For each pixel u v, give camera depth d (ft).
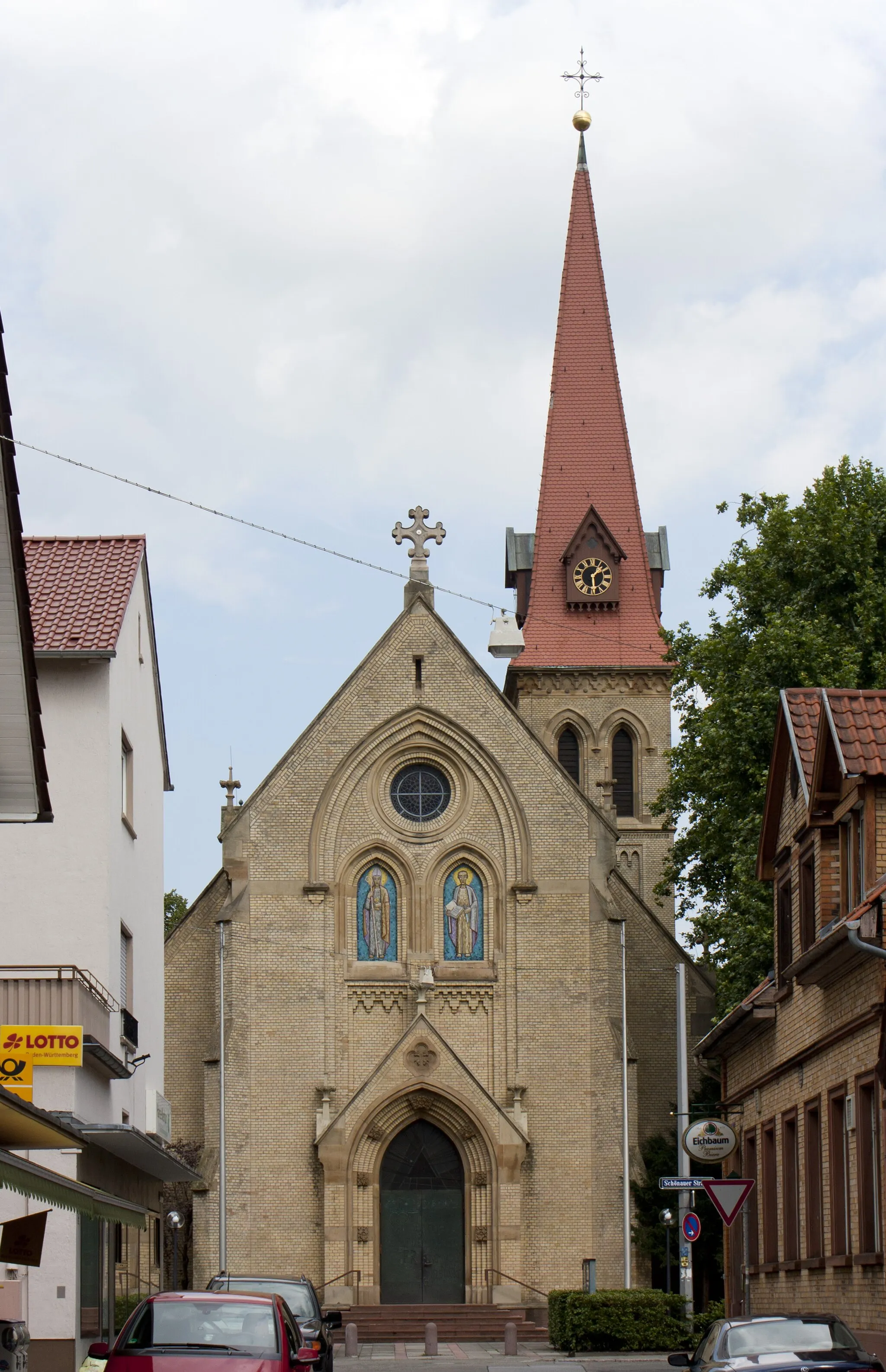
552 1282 201.16
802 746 107.24
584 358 306.76
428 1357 163.12
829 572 181.68
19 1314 102.89
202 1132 209.67
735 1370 66.03
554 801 212.64
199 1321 70.33
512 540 304.30
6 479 73.05
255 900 209.36
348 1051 206.90
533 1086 206.18
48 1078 105.91
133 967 135.44
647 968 218.79
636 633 289.74
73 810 124.36
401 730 214.07
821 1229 103.65
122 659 130.72
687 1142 111.04
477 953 210.38
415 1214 202.39
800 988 108.27
